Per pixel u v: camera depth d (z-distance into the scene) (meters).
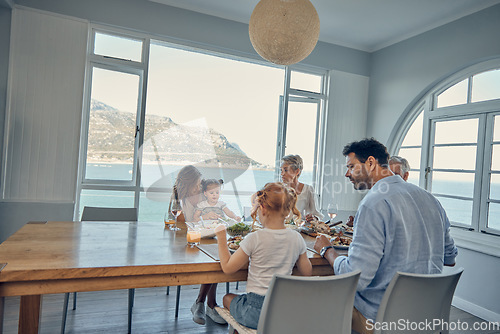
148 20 3.60
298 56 1.97
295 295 1.27
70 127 3.33
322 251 1.78
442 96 3.85
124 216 2.76
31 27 3.21
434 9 3.47
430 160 3.91
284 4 1.81
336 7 3.55
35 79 3.22
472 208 3.41
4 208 3.17
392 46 4.38
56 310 2.61
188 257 1.60
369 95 4.71
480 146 3.36
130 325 2.33
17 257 1.44
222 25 3.91
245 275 1.65
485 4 3.29
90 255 1.53
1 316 1.30
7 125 3.16
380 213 1.43
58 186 3.29
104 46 3.55
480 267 3.19
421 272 1.47
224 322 2.55
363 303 1.54
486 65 3.37
